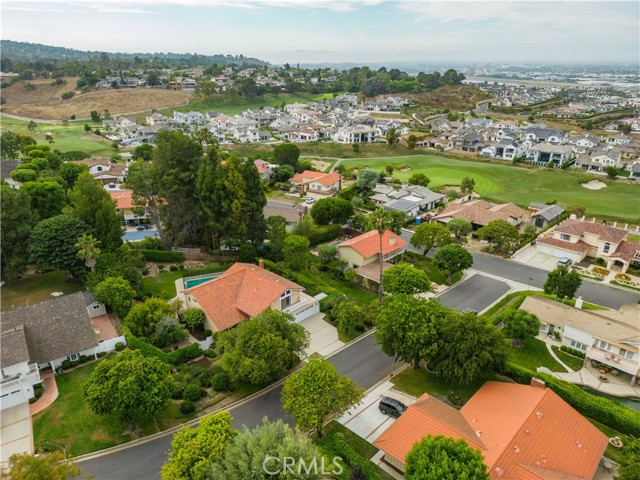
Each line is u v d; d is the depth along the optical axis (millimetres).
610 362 46281
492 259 78688
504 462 31188
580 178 129250
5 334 43438
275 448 29516
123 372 36781
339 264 69938
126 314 52969
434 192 112188
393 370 48125
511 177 135250
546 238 81688
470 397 43375
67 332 47094
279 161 140750
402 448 34344
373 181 113812
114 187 110125
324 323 57562
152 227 90125
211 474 28484
